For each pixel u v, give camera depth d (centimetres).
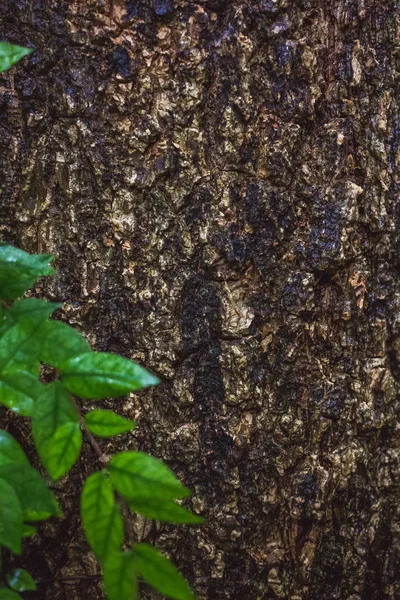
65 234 80
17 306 66
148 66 80
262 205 81
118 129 80
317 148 83
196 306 81
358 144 83
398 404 86
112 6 79
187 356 81
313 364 83
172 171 81
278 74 81
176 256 81
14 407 64
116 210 80
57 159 80
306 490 82
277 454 82
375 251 85
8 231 80
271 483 82
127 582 64
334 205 82
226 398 81
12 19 79
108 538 64
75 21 79
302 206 82
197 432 81
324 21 83
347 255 82
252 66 81
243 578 81
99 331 80
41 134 80
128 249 80
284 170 81
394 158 86
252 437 82
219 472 81
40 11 79
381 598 86
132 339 81
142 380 63
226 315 81
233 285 81
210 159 81
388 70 85
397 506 86
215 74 81
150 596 80
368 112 84
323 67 83
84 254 80
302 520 82
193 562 81
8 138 79
